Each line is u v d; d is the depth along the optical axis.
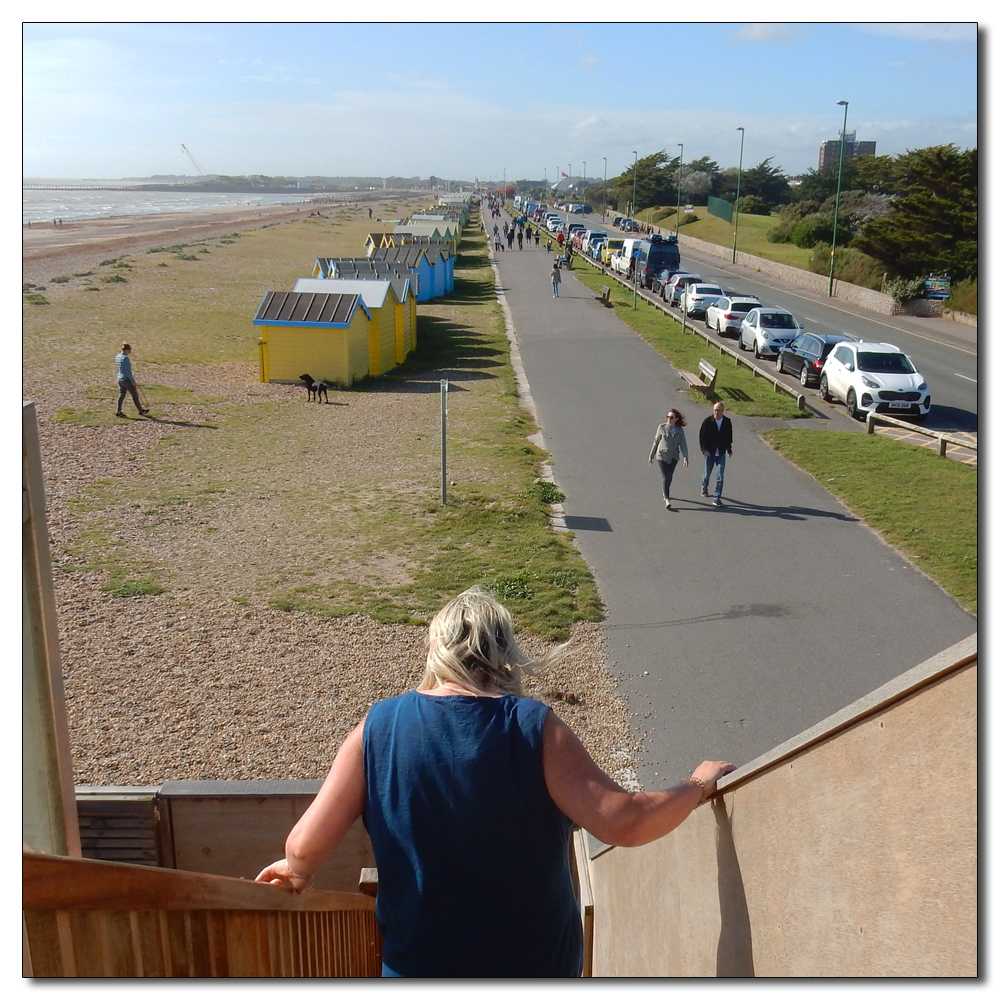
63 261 58.84
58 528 14.77
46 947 1.69
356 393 26.56
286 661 10.67
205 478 17.81
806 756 1.96
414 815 2.03
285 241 81.44
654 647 11.62
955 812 1.50
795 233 76.56
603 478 18.75
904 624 12.37
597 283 54.41
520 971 2.04
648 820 2.09
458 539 14.95
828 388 26.20
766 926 2.10
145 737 8.98
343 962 3.20
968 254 45.19
